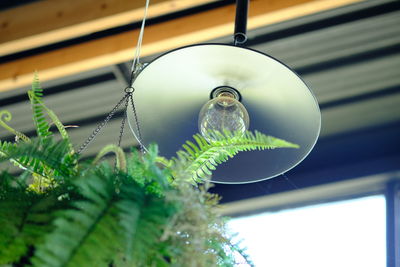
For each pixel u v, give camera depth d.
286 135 2.17
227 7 4.36
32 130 5.28
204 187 1.36
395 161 5.13
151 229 1.17
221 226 1.42
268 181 5.44
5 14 4.66
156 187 1.30
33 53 4.81
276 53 4.62
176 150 2.21
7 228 1.22
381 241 4.84
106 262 1.17
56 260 1.03
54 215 1.19
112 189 1.24
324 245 4.95
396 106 4.95
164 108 2.21
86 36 4.69
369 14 4.30
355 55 4.57
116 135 5.24
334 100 4.95
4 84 4.76
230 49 2.06
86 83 4.89
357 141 5.25
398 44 4.48
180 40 4.39
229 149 1.55
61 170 1.37
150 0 4.27
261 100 2.18
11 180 1.34
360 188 5.24
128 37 4.55
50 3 4.58
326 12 4.29
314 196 5.32
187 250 1.26
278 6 4.09
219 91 2.16
